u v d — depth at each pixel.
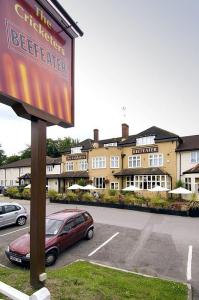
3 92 4.03
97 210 25.03
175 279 9.02
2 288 3.35
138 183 35.91
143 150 36.72
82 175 41.56
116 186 38.19
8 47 4.16
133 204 25.84
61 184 46.25
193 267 10.12
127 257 11.37
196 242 13.54
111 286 7.34
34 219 4.98
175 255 11.55
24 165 56.28
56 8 5.10
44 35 4.95
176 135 34.41
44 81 4.93
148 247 12.76
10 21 4.23
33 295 2.94
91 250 12.37
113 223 18.31
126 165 38.34
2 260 11.21
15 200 35.97
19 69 4.36
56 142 81.12
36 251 4.97
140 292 7.09
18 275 7.25
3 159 87.19
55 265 10.57
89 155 41.28
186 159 33.12
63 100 5.48
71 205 29.36
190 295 7.43
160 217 21.06
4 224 16.80
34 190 5.00
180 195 32.09
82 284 6.67
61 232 11.59
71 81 5.77
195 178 30.88
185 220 19.77
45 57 4.96
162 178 33.84
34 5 4.71
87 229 13.95
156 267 10.16
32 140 5.04
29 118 4.91
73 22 5.45
